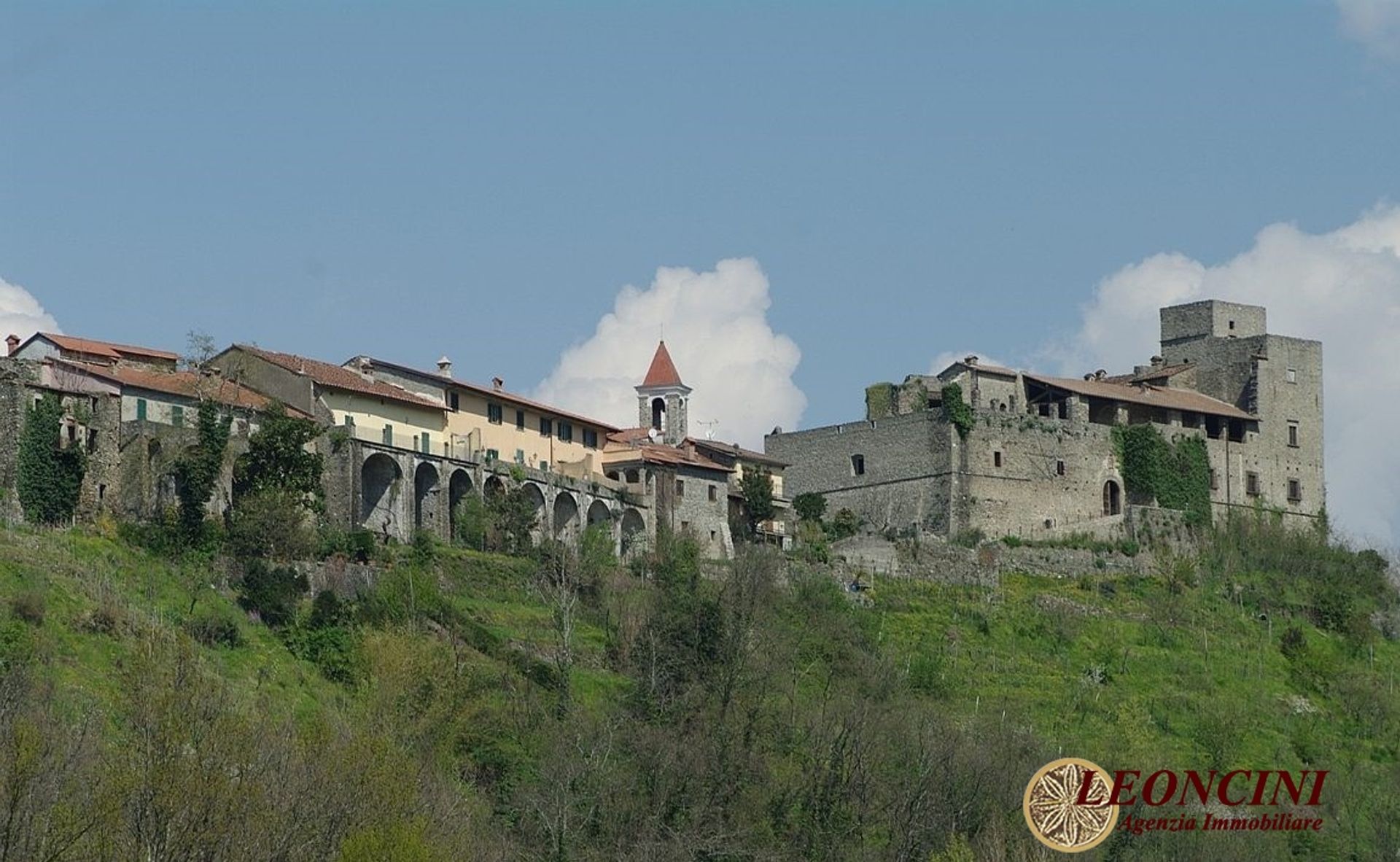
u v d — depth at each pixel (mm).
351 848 153625
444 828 169250
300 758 164500
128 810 149000
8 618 186000
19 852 141875
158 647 184000
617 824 190375
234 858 150250
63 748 153625
